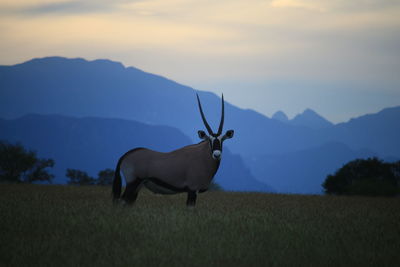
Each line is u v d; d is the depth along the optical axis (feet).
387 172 589.73
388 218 147.54
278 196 249.96
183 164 151.84
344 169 602.03
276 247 98.53
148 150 156.66
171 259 86.94
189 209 148.97
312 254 93.25
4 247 90.89
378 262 89.56
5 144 624.18
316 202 211.00
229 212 150.00
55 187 260.83
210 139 150.41
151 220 120.67
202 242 99.09
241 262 87.81
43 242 94.84
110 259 85.56
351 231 118.01
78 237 100.99
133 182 154.30
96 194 209.77
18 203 151.94
